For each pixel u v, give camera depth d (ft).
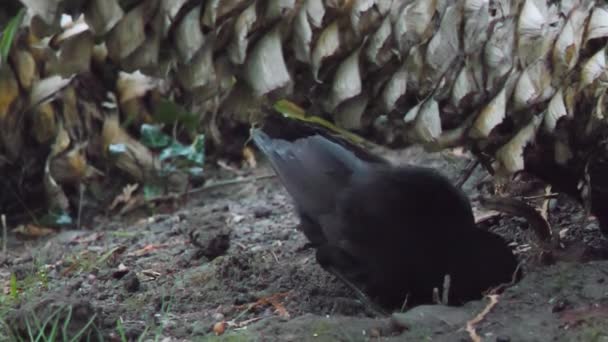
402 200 30.04
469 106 29.22
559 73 29.01
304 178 31.94
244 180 47.03
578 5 29.25
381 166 31.63
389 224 29.91
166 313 30.68
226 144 49.93
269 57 27.86
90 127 45.83
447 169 43.65
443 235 29.66
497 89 28.96
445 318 26.86
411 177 30.50
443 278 29.63
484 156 31.17
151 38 27.14
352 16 28.19
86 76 45.78
